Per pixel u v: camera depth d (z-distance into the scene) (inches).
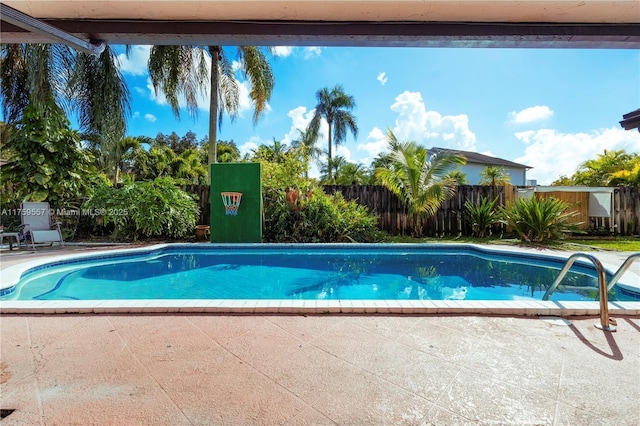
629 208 391.9
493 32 64.6
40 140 334.0
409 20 64.5
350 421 64.1
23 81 397.1
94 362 86.4
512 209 357.1
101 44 68.5
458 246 316.5
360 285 222.4
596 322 114.6
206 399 70.7
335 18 64.7
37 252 277.4
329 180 984.9
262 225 352.2
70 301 129.5
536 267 261.9
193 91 494.0
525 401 69.9
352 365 85.1
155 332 106.2
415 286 219.1
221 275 247.8
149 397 71.2
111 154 423.2
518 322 115.1
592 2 58.0
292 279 238.1
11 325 111.5
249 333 105.7
